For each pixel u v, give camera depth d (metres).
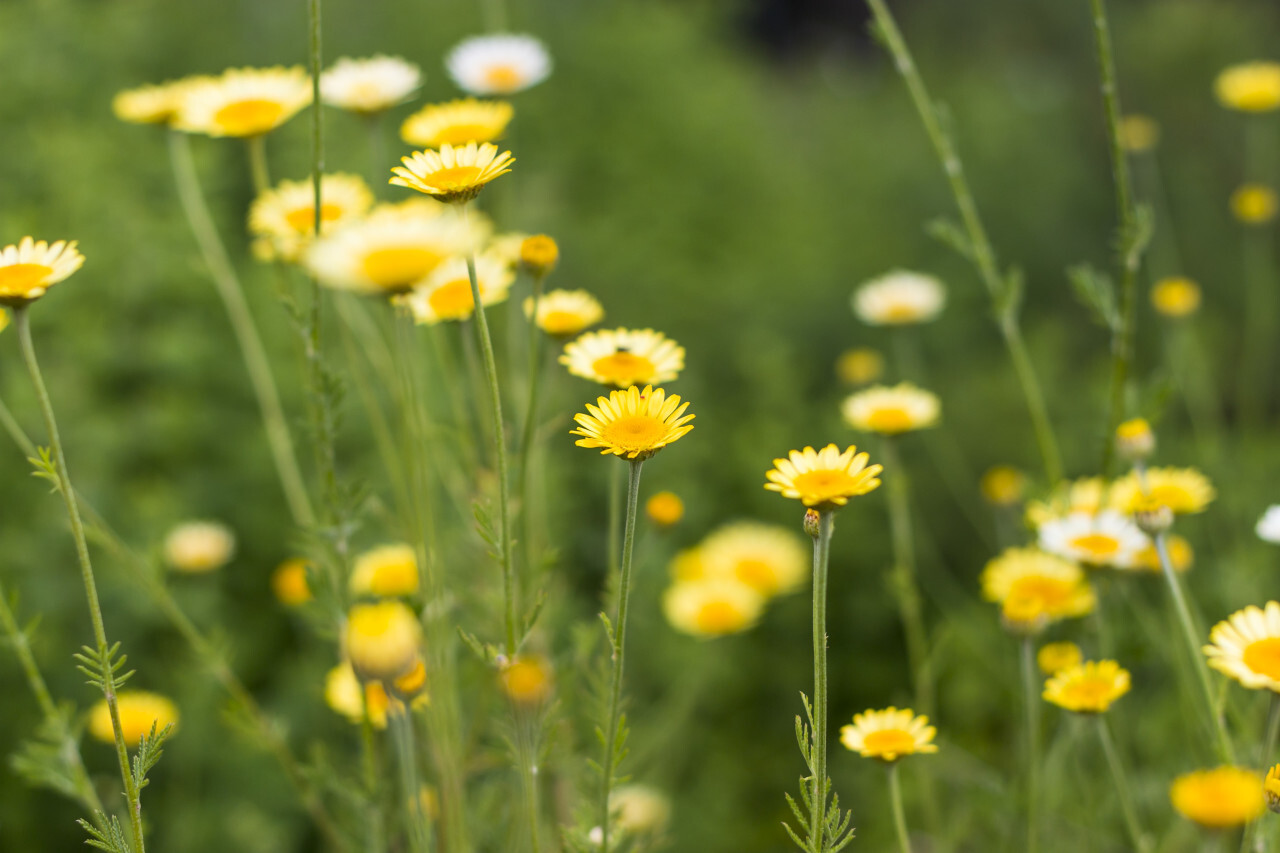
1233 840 1.21
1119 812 1.28
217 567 1.74
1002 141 3.30
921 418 1.33
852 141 3.78
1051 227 3.09
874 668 2.11
